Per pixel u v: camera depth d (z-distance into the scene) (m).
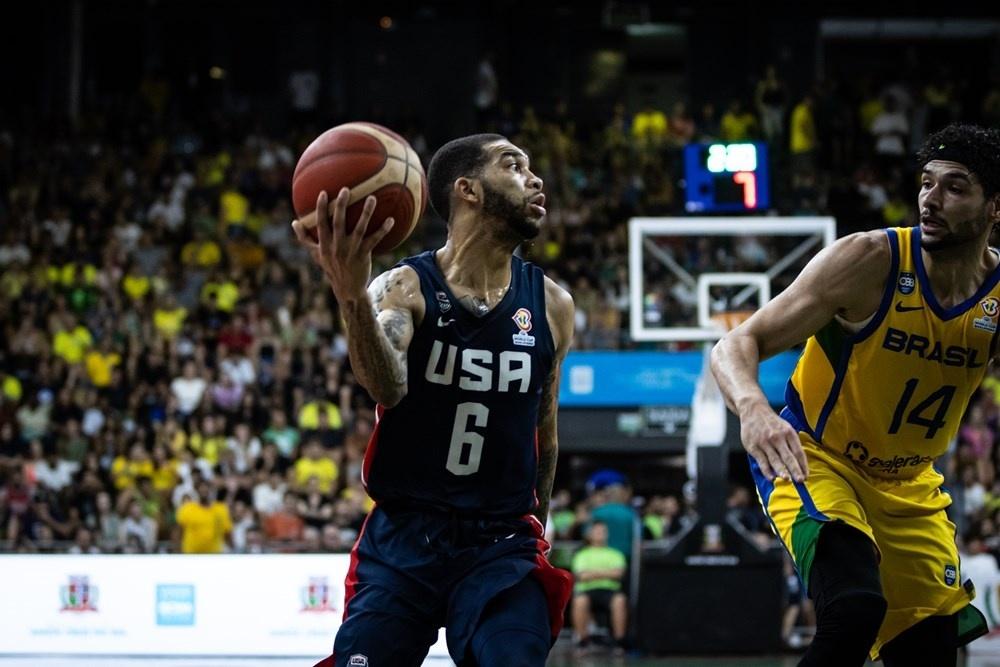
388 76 26.27
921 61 26.91
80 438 15.31
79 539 13.16
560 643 13.29
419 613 3.81
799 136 21.81
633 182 21.27
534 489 4.00
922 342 4.00
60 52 25.06
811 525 3.99
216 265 19.27
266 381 16.38
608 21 22.52
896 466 4.22
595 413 17.19
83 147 22.02
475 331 3.86
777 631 11.77
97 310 17.91
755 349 3.90
